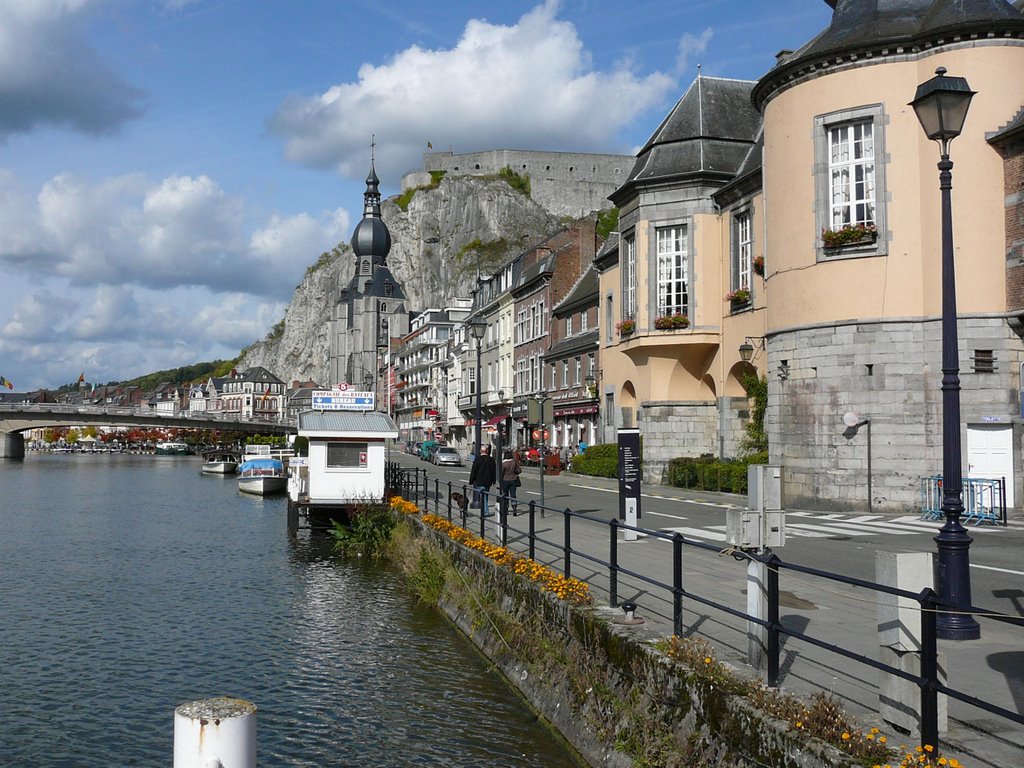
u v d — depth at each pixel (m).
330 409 27.12
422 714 10.07
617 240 40.44
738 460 28.45
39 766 9.18
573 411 46.59
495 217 166.38
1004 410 20.27
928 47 21.19
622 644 8.09
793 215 23.14
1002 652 7.46
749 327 28.72
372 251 174.75
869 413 21.52
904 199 21.44
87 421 96.75
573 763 8.30
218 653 13.29
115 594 18.08
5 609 16.62
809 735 5.34
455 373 89.94
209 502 42.97
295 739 9.52
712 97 32.34
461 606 14.27
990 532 17.03
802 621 8.82
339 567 21.47
